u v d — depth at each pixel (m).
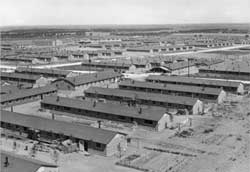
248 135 76.06
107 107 88.62
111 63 189.38
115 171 57.19
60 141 68.12
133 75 167.62
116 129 81.19
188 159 62.50
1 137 75.00
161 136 75.94
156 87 118.62
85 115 90.50
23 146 69.00
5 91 113.06
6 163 50.91
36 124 74.38
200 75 164.38
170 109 97.25
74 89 124.81
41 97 113.31
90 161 61.69
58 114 95.00
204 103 107.00
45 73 156.38
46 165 51.12
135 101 102.56
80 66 194.62
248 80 149.88
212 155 64.38
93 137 65.88
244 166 59.25
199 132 78.44
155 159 62.53
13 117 78.88
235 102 108.44
